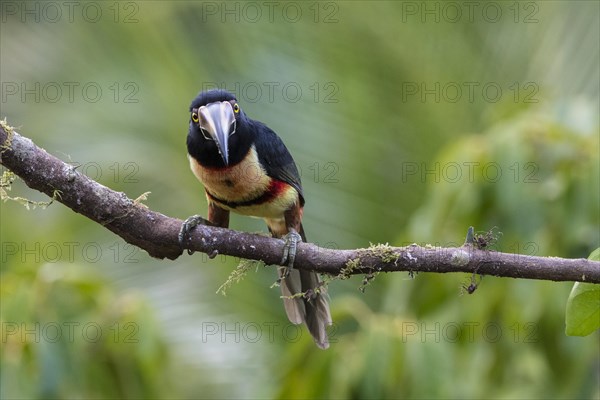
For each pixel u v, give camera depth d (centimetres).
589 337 1013
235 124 901
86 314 980
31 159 750
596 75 1348
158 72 1495
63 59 1614
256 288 1380
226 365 1333
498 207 1002
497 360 1084
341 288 1335
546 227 995
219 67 1466
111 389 978
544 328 997
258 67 1428
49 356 921
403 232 1316
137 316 984
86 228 1490
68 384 929
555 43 1381
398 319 995
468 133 1373
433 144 1373
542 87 1361
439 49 1402
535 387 1203
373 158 1370
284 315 1373
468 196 1011
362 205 1357
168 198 1421
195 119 905
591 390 1233
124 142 1459
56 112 1577
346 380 947
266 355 1349
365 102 1389
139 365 979
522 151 1004
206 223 894
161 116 1466
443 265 745
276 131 1386
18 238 1505
